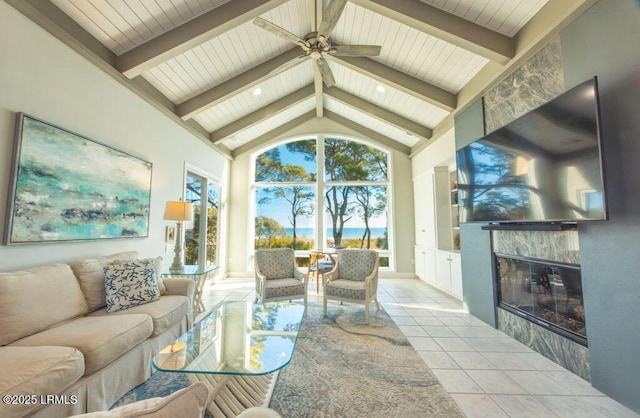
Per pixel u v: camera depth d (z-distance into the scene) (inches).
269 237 263.0
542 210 91.0
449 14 114.5
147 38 118.3
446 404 74.5
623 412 70.4
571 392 79.2
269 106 222.8
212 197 227.5
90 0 95.7
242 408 71.0
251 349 72.9
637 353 69.4
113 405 72.1
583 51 83.7
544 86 99.0
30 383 49.6
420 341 114.6
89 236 100.5
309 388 81.7
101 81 109.3
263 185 265.4
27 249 80.8
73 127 96.2
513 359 99.3
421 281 233.8
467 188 134.6
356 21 146.0
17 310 65.3
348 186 264.8
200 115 193.2
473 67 138.6
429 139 212.1
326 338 117.6
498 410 72.0
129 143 125.3
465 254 153.0
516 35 110.7
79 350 62.5
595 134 73.5
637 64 69.4
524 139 99.0
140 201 130.7
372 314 149.1
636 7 69.9
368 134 263.9
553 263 97.5
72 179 94.2
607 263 76.7
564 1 88.9
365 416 70.1
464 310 154.0
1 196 74.8
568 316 93.6
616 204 73.8
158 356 68.5
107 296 89.8
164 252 152.9
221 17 119.6
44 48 86.6
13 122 77.7
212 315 99.3
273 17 144.9
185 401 23.5
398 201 256.8
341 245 247.9
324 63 129.1
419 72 159.9
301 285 151.5
